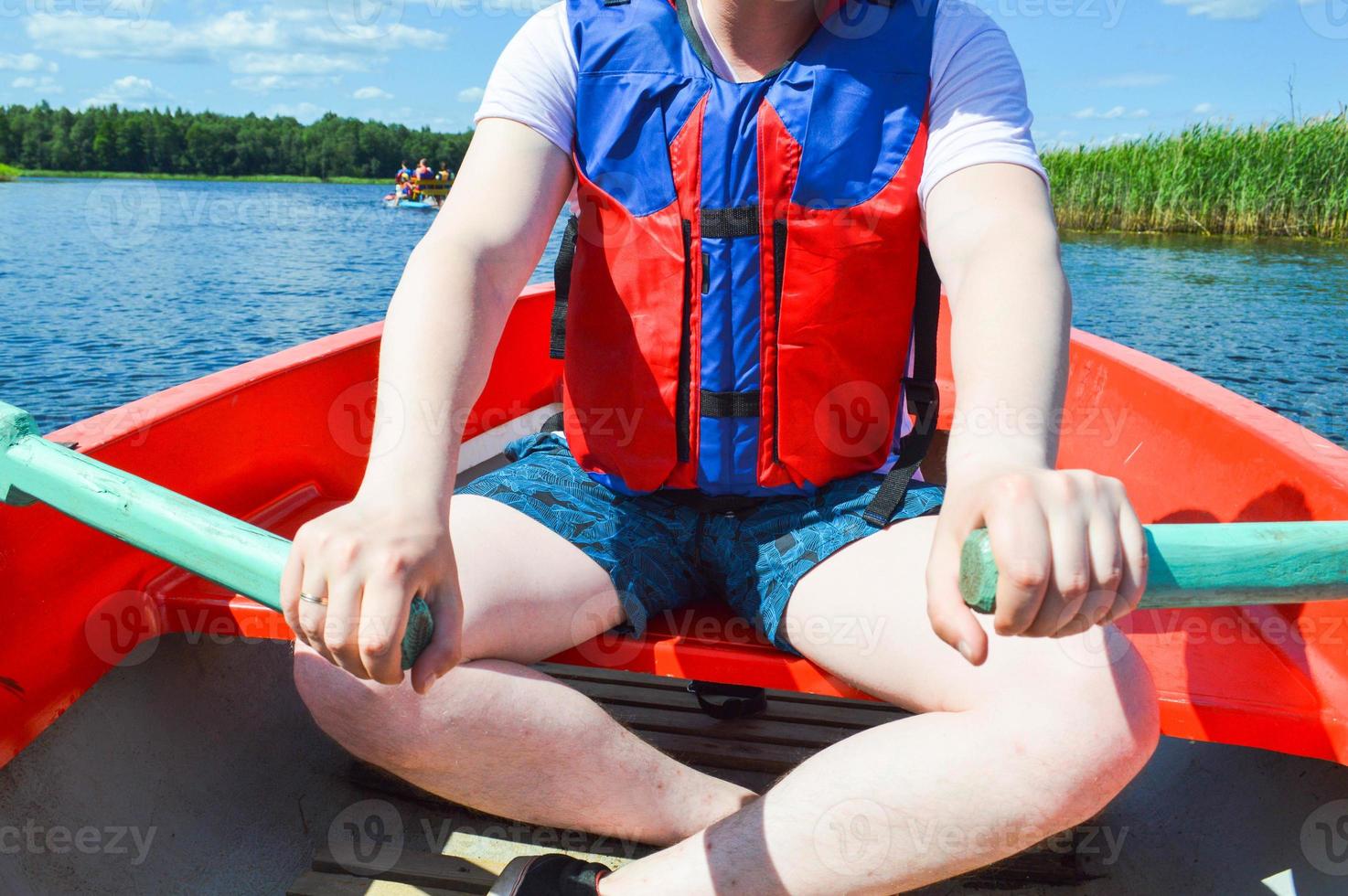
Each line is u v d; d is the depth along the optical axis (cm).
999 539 55
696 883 78
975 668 80
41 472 75
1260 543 57
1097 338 178
